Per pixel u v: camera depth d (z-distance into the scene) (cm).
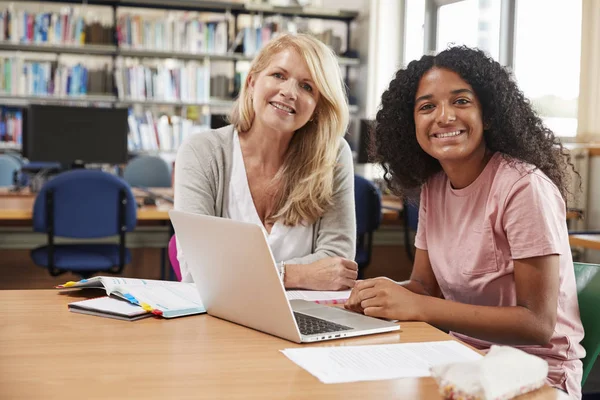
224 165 204
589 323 158
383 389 100
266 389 100
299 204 199
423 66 163
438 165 175
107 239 412
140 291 157
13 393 97
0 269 435
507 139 159
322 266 179
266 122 193
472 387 89
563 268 152
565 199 170
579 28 485
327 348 121
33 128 466
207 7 675
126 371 108
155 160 561
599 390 172
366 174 680
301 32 204
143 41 655
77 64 655
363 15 711
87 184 362
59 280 445
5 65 636
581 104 455
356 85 730
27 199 420
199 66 668
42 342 124
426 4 682
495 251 155
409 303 144
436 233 172
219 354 118
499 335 142
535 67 542
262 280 126
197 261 142
